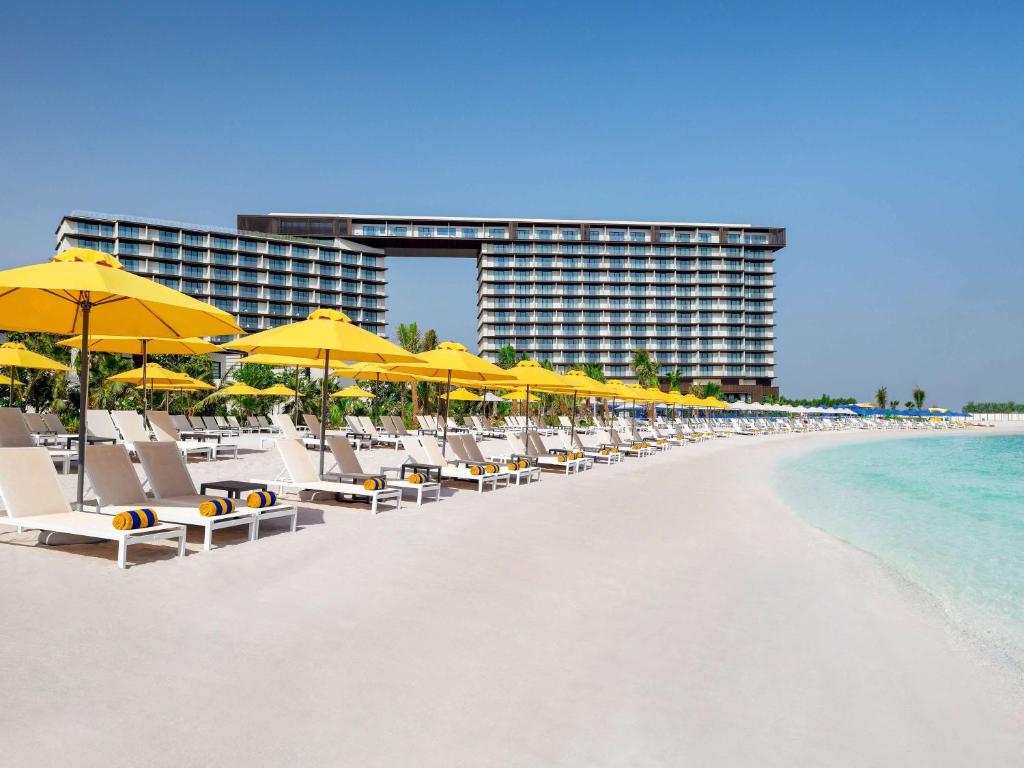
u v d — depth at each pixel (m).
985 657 4.80
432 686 3.69
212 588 5.18
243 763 2.84
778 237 108.44
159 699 3.36
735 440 37.41
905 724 3.64
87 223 81.31
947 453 33.16
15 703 3.22
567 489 12.47
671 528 9.03
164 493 7.30
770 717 3.60
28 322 7.92
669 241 106.12
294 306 93.50
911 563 7.82
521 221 104.44
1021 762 3.31
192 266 86.94
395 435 21.41
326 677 3.73
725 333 105.69
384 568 6.06
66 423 21.50
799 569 7.10
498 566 6.39
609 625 4.89
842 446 38.34
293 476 9.05
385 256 103.50
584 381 19.17
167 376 17.98
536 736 3.21
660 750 3.16
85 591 4.93
